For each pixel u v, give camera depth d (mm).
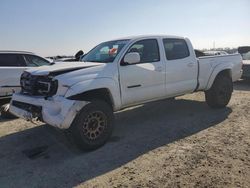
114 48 5848
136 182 3795
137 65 5711
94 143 4934
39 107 4848
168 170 4102
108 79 5180
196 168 4129
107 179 3920
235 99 8969
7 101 9273
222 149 4797
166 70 6250
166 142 5246
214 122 6418
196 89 7043
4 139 5688
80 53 7020
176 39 6680
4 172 4238
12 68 8797
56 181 3916
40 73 4957
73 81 4738
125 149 4965
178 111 7535
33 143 5406
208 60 7227
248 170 4023
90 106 4816
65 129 4723
